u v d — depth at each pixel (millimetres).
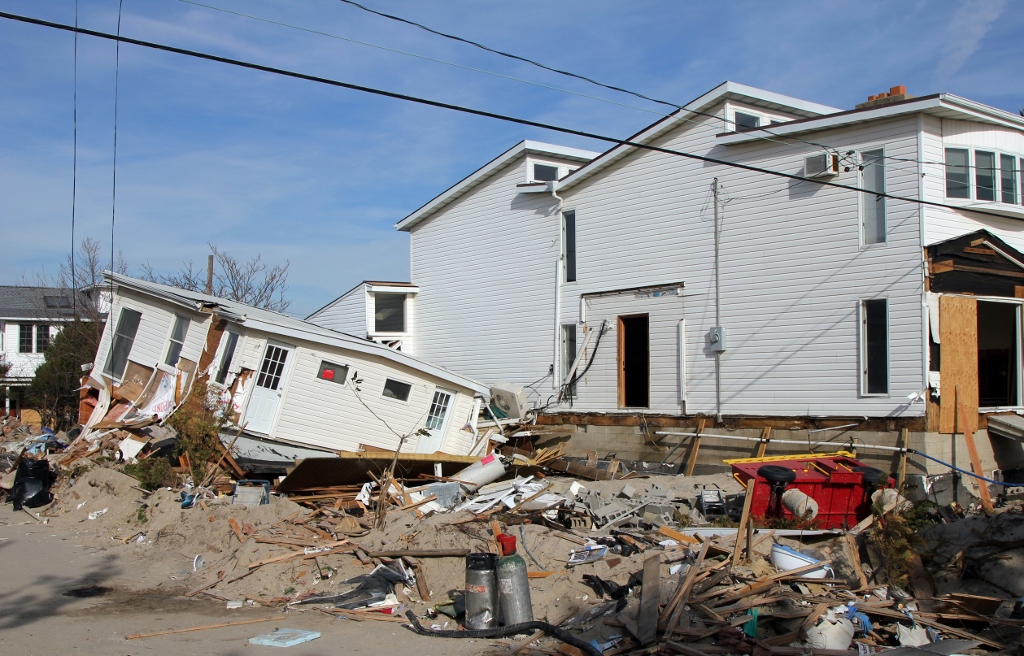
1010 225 17297
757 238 18016
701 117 19125
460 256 25203
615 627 7965
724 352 18453
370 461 15109
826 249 16938
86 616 8719
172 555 11430
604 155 20766
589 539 10703
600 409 20812
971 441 15516
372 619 8727
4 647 7496
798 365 17203
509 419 21562
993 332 18562
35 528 13766
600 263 21203
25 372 35344
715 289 18703
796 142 17453
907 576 9445
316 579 9953
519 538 10461
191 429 15938
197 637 8016
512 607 8164
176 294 18828
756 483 13047
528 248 23094
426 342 26188
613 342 20656
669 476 17469
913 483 15039
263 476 16859
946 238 15953
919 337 15500
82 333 30734
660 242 19859
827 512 13023
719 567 9422
